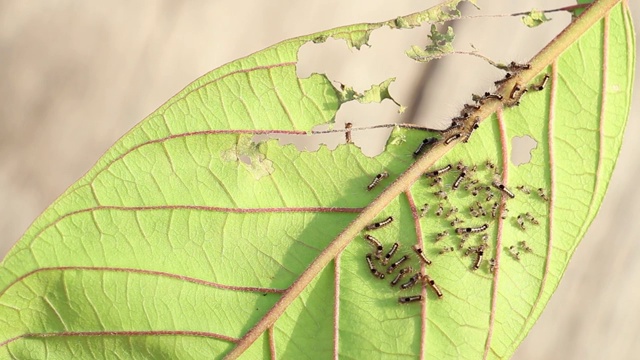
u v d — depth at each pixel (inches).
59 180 21.1
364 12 20.9
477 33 20.4
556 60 16.1
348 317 15.9
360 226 16.0
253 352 15.8
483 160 16.1
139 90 21.1
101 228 15.6
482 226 16.0
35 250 15.5
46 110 21.0
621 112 16.0
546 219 16.0
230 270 15.8
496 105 16.2
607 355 21.2
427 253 16.0
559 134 16.1
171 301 15.7
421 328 15.9
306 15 20.9
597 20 16.1
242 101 15.9
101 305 15.6
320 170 16.1
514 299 16.0
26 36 20.9
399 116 20.4
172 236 15.7
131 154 15.7
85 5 21.0
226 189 15.8
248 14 21.0
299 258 15.9
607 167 16.0
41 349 15.6
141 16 21.0
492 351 15.9
